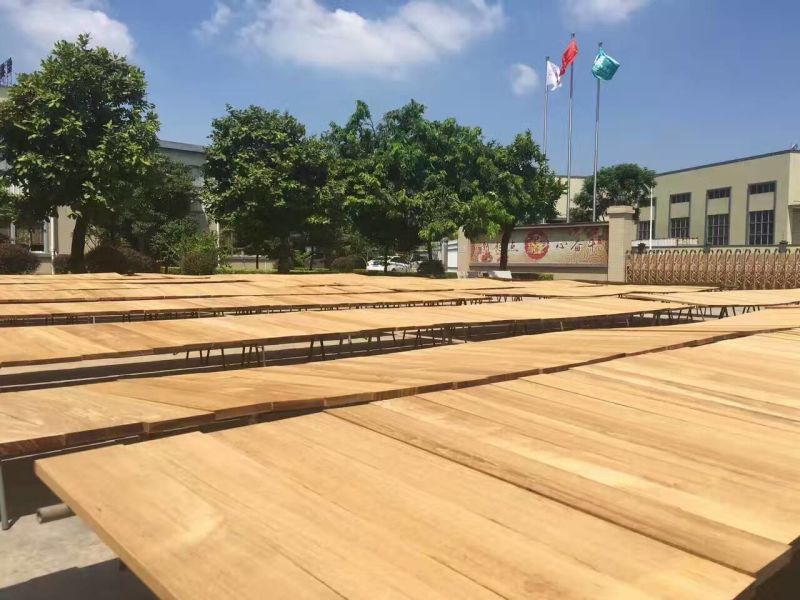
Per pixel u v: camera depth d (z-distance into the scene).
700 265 23.14
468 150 21.38
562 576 1.18
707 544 1.31
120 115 18.31
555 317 6.82
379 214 21.52
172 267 26.77
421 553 1.28
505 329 10.23
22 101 17.16
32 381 6.50
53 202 17.84
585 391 2.77
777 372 3.22
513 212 22.48
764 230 49.50
